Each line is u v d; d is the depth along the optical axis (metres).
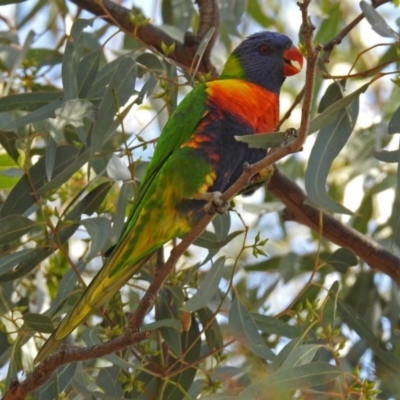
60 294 6.83
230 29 9.23
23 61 8.53
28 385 6.04
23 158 8.34
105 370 6.97
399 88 9.06
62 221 6.91
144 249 6.88
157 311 7.28
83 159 6.85
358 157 9.83
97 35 9.97
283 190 8.41
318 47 5.57
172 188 6.95
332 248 9.89
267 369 7.38
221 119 7.23
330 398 6.58
